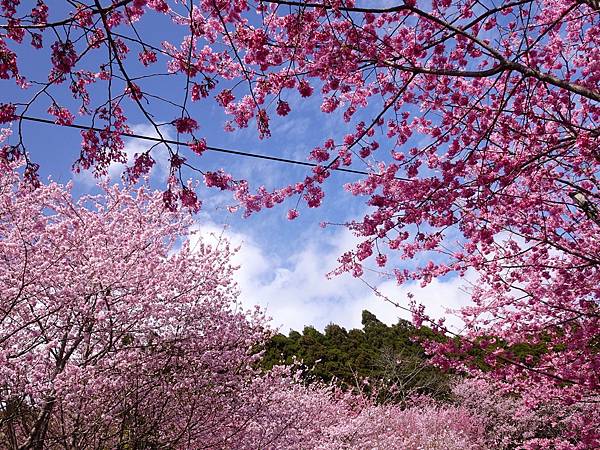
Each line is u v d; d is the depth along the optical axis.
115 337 7.64
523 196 6.29
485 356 6.97
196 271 8.28
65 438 6.96
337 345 27.69
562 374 6.58
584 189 6.09
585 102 6.45
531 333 7.21
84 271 7.22
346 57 4.62
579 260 6.81
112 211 8.61
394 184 5.49
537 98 6.05
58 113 4.00
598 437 7.77
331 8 4.04
